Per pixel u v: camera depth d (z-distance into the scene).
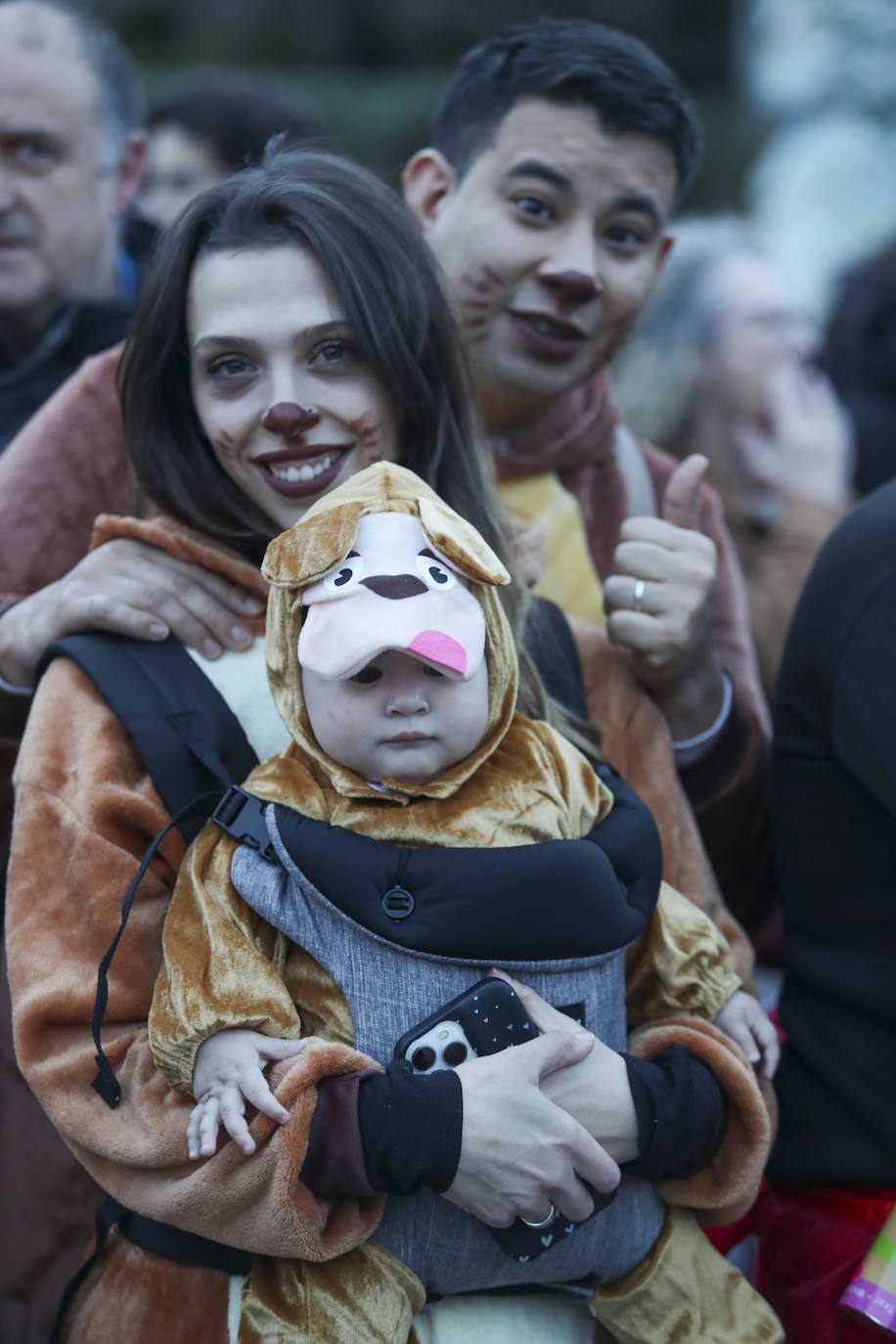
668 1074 1.78
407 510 1.74
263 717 1.91
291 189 1.98
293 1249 1.62
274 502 1.99
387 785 1.69
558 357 2.46
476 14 10.43
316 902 1.69
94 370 2.48
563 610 2.41
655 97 2.42
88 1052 1.72
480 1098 1.64
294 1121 1.60
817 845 2.16
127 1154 1.66
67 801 1.82
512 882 1.68
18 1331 2.06
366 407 1.97
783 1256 2.10
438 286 2.08
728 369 3.85
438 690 1.68
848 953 2.12
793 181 8.12
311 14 10.24
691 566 2.18
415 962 1.68
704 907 2.07
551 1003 1.74
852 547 2.12
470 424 2.13
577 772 1.85
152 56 10.08
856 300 3.98
